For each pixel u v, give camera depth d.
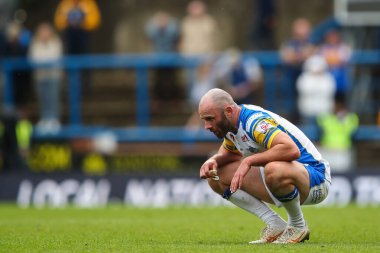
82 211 49.41
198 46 72.69
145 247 24.78
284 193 24.69
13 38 73.81
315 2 83.25
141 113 74.88
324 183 25.42
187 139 68.81
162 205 57.12
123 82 79.56
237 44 83.81
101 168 66.81
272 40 72.25
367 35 71.19
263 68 71.44
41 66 71.75
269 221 26.33
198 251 23.22
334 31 66.50
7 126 63.06
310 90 64.94
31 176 60.97
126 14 87.06
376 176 57.50
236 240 28.58
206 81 68.19
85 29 73.75
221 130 24.95
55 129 69.94
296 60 65.88
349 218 40.97
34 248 25.14
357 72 70.94
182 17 86.50
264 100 71.19
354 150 67.50
